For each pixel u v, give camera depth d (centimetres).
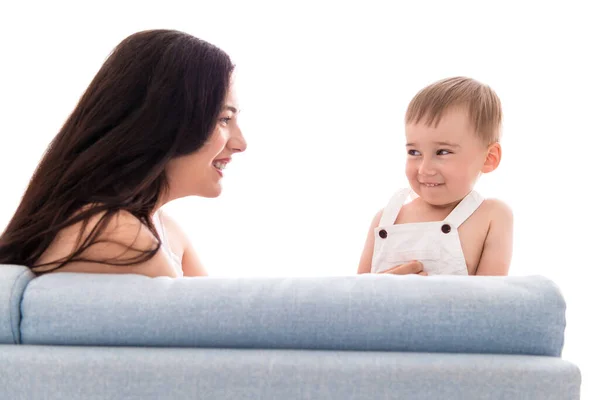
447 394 76
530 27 250
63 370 79
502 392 75
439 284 82
